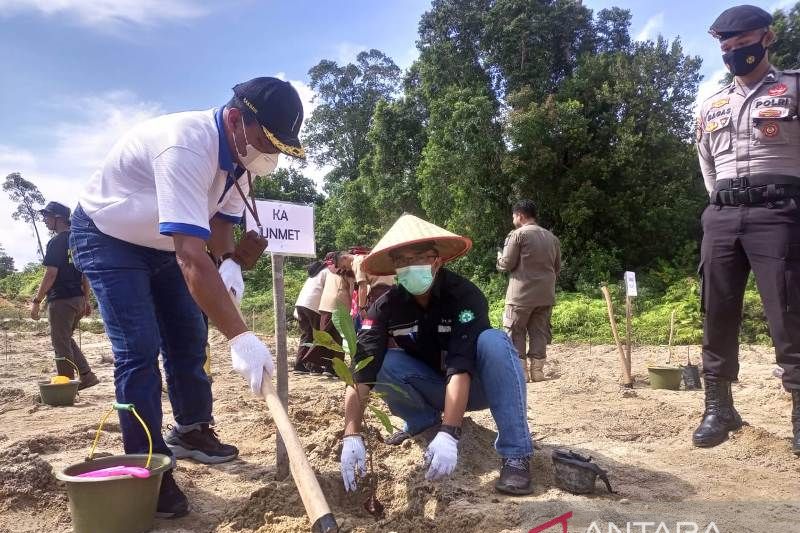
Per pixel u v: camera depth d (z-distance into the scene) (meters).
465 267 23.20
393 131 28.97
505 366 2.85
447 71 26.59
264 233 3.54
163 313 3.24
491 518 2.39
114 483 2.29
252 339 2.27
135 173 2.63
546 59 26.50
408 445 3.24
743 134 3.56
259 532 2.38
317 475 2.79
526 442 2.86
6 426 4.72
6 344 12.20
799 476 3.02
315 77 42.03
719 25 3.55
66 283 6.43
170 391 3.48
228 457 3.55
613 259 21.59
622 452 3.55
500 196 23.47
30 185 52.91
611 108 23.67
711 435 3.61
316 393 5.89
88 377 6.71
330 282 7.46
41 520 2.68
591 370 8.36
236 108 2.51
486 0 26.98
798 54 23.50
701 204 23.62
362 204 31.47
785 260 3.41
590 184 22.19
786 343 3.43
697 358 9.80
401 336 3.19
